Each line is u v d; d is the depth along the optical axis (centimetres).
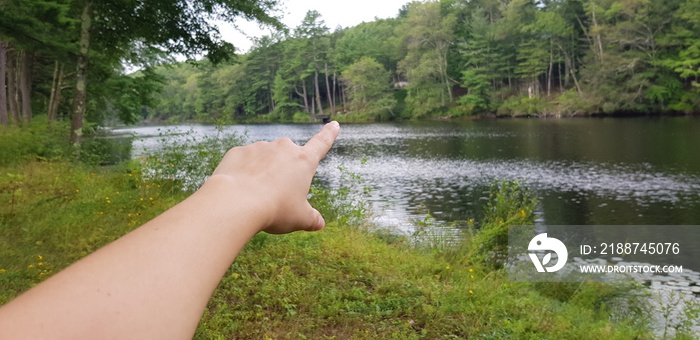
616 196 1386
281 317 338
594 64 5397
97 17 1098
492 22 7531
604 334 359
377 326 339
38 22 1168
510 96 6538
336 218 689
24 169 892
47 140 1148
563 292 484
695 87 5025
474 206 1268
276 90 8544
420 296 393
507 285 440
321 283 406
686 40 5016
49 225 528
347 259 486
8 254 436
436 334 334
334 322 340
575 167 2011
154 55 1705
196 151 830
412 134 4219
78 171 886
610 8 5688
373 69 7331
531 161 2252
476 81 6481
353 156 2680
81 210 605
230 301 361
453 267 480
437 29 7019
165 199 706
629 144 2711
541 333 342
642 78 5091
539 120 5331
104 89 1761
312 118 7838
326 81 8481
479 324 347
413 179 1773
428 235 626
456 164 2225
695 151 2291
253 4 979
